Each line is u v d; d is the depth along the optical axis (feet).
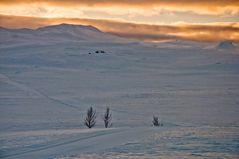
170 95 612.29
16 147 188.65
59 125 361.10
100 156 150.20
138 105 515.09
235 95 620.08
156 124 341.21
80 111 463.42
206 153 146.51
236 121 398.42
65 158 151.84
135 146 167.32
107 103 531.09
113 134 206.18
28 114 434.30
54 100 549.54
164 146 162.91
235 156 140.87
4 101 524.52
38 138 211.00
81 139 199.41
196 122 391.86
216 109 488.02
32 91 631.15
